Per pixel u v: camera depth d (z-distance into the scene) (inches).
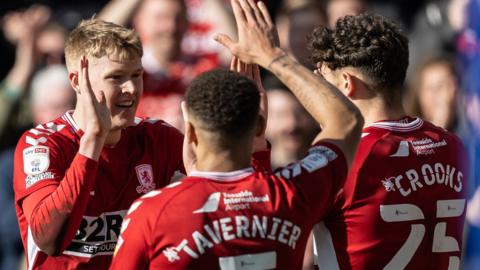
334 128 417.7
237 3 432.8
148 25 818.8
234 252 398.6
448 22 891.4
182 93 815.1
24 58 852.6
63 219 430.9
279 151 770.8
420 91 776.3
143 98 809.5
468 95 792.3
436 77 771.4
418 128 461.4
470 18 865.5
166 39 813.9
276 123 767.7
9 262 780.6
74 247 476.7
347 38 457.7
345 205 443.2
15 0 915.4
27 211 452.8
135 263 402.3
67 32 878.4
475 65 826.8
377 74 454.6
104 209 479.8
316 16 847.7
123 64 466.9
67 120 489.1
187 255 396.5
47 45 863.7
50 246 438.9
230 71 413.1
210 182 406.0
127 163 488.7
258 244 400.5
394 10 967.6
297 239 409.1
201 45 844.6
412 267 448.1
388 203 442.3
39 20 863.1
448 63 780.0
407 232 445.4
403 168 447.5
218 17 851.4
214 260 397.1
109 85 466.9
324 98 419.8
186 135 418.0
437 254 456.1
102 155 480.1
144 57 818.2
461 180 466.9
